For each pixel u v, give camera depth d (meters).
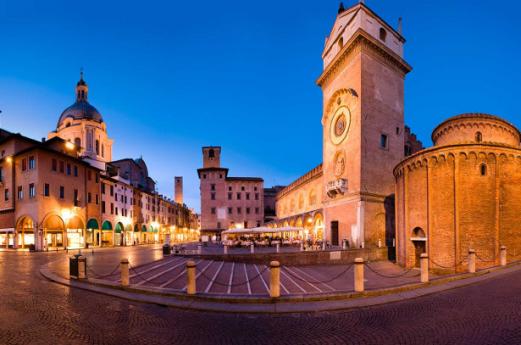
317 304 12.71
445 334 9.26
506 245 22.86
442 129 31.77
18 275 19.62
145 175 94.00
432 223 25.03
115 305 12.70
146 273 19.47
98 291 14.80
